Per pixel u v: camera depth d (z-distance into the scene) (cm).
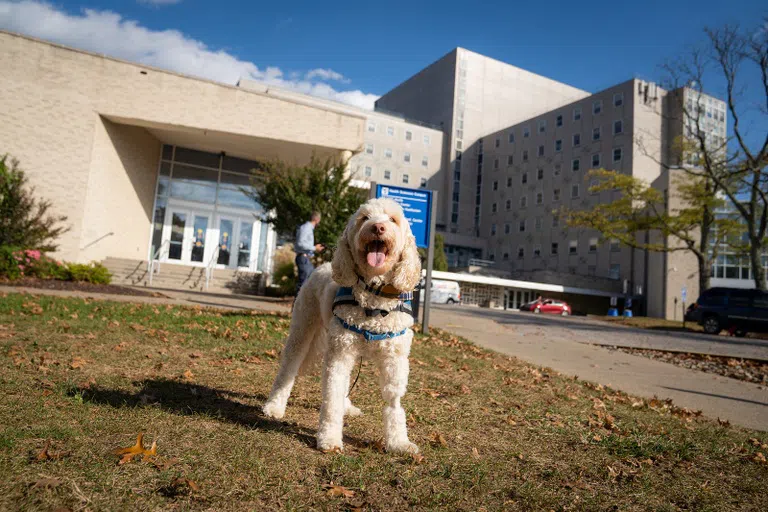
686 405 584
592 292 4634
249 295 1906
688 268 4197
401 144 6781
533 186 6078
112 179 1886
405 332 318
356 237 302
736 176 2605
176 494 226
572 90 7988
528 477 297
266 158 2295
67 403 342
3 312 782
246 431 321
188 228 2245
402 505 241
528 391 561
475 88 7269
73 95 1725
